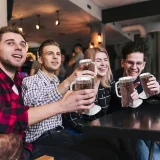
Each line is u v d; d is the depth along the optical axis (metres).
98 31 7.95
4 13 2.57
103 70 1.74
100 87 1.75
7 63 1.37
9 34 1.36
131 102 1.33
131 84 1.31
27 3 5.73
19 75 1.51
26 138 1.46
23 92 1.51
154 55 10.92
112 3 7.26
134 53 1.87
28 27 8.50
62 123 1.78
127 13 7.46
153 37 10.90
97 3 7.20
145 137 0.90
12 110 0.96
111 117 1.19
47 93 1.37
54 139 1.53
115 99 1.83
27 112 0.95
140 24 9.94
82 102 0.89
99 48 1.80
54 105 0.94
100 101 1.74
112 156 1.36
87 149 1.44
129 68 1.91
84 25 8.39
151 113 1.28
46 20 7.53
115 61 13.13
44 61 1.97
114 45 13.26
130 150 1.71
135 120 1.09
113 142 1.66
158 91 1.44
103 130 0.98
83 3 6.40
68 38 11.33
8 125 0.94
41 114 0.95
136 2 7.28
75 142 1.62
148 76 1.43
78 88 0.93
